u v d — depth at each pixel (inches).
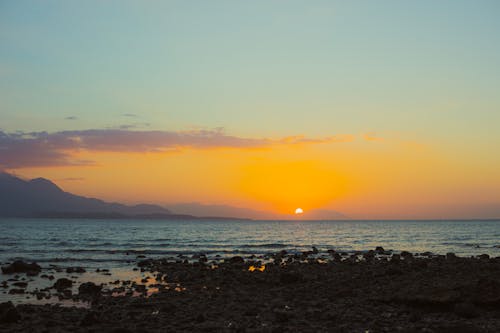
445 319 599.2
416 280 916.0
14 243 2886.3
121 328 536.7
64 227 6835.6
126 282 1085.1
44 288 993.5
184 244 2982.3
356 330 542.9
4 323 604.4
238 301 782.5
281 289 930.1
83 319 591.8
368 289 859.4
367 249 2527.1
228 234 4822.8
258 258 1887.3
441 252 2233.0
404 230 6269.7
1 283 1080.8
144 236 4111.7
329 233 5241.1
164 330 551.8
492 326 550.6
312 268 1302.9
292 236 4411.9
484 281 685.9
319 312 653.9
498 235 4490.7
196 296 852.0
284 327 561.9
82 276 1238.9
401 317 612.7
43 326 584.4
